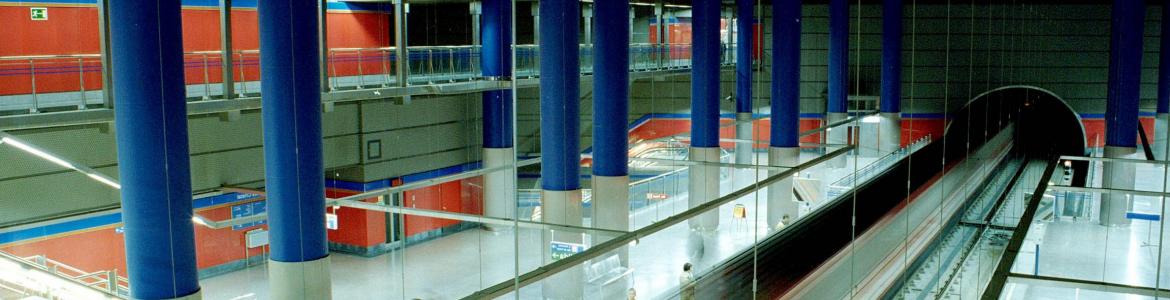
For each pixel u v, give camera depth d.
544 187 13.44
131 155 7.93
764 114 25.55
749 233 17.59
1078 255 13.87
